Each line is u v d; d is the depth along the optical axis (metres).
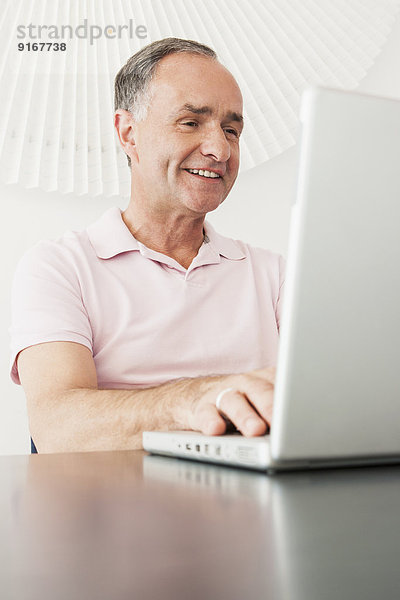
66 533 0.32
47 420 0.98
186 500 0.40
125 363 1.28
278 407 0.46
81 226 1.82
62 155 1.74
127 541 0.30
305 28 1.81
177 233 1.42
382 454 0.50
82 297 1.28
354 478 0.47
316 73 1.85
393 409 0.48
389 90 1.95
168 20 1.73
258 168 1.93
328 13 1.82
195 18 1.75
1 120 1.70
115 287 1.31
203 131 1.39
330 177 0.44
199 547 0.29
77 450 0.90
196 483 0.46
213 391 0.65
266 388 0.60
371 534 0.31
